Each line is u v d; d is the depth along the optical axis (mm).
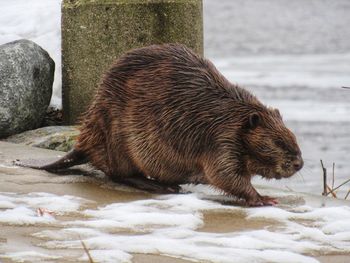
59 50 25844
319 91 57844
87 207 15781
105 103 17547
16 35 26078
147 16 23328
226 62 89125
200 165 16922
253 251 13164
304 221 15203
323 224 15016
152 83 17156
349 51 105688
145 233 14070
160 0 23266
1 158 19625
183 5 23344
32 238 13625
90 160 18109
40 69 23859
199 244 13516
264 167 16578
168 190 17297
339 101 52656
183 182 17516
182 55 17375
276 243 13711
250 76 70375
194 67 17141
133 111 17188
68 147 22234
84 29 23688
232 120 16562
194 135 16734
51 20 26469
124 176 17703
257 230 14430
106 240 13445
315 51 107250
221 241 13625
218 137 16562
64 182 17625
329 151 37062
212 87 16906
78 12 23688
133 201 16188
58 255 12773
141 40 23422
